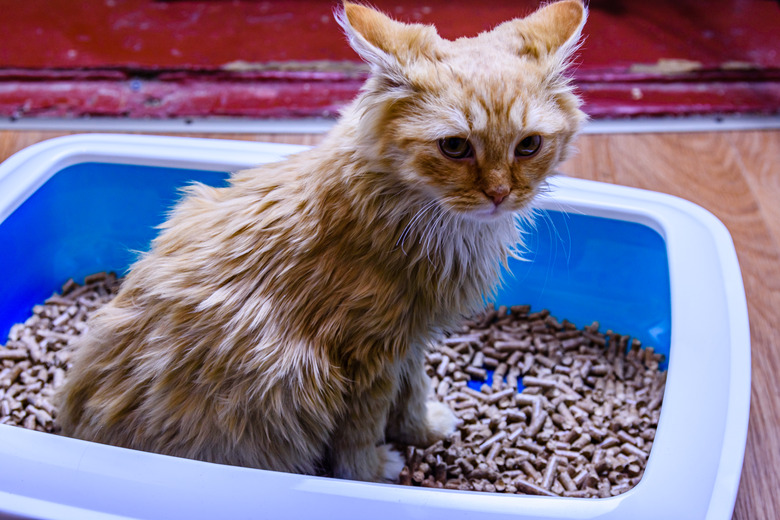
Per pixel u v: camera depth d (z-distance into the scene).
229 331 1.01
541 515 0.85
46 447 0.91
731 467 0.93
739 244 1.82
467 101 0.90
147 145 1.50
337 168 1.01
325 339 1.03
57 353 1.44
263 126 2.15
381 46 0.92
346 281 1.01
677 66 2.41
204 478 0.88
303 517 0.85
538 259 1.55
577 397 1.41
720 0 2.73
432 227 1.00
